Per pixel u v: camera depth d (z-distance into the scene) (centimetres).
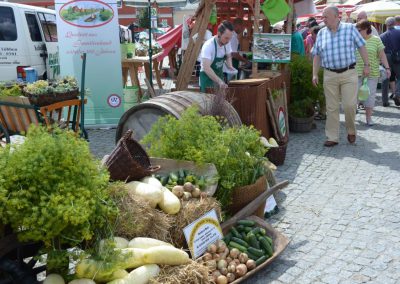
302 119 831
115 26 852
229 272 334
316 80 750
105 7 840
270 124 686
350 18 1499
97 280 285
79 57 852
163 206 340
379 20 1489
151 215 322
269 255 365
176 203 342
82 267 279
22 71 966
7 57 959
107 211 294
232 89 611
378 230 428
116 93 877
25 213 266
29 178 271
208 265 335
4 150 284
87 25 841
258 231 376
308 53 1192
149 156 420
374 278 348
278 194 525
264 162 448
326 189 539
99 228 297
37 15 1037
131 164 346
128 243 307
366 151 702
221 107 500
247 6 1112
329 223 447
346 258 378
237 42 988
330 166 629
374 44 846
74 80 631
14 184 270
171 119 422
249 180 415
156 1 1266
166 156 411
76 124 637
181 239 343
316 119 964
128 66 1077
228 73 674
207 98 528
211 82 636
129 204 316
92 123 884
